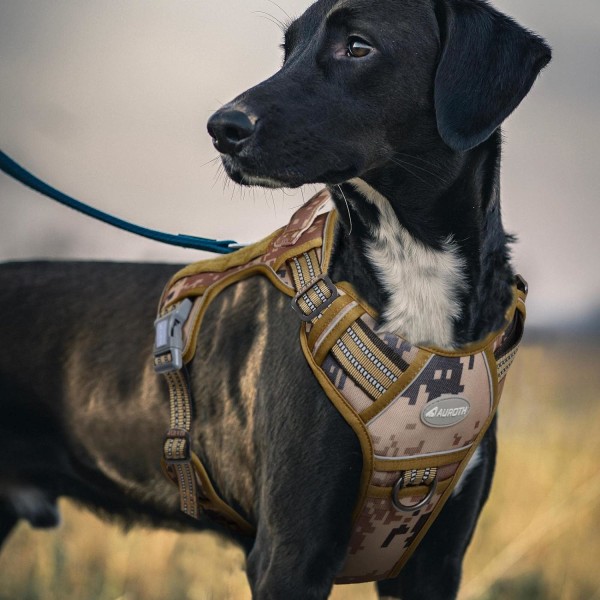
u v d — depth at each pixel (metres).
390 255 5.43
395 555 5.74
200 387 5.92
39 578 8.01
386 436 5.32
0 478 6.72
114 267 6.77
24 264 6.94
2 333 6.65
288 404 5.44
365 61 5.38
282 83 5.36
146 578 8.02
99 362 6.41
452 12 5.44
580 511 8.49
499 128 5.57
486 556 8.31
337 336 5.32
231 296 5.94
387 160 5.45
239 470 5.81
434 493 5.53
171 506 6.28
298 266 5.50
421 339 5.34
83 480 6.55
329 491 5.41
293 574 5.44
